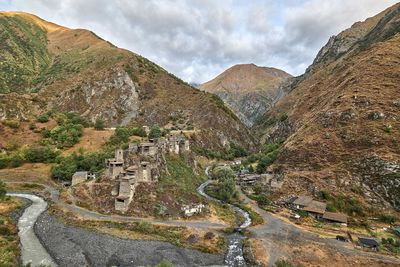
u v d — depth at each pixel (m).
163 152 129.12
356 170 109.56
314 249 73.12
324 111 148.50
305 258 69.00
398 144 110.94
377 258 69.38
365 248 74.38
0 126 161.00
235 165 178.12
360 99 137.50
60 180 121.88
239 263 66.06
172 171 120.44
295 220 94.19
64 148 149.75
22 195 106.31
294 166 128.00
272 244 75.56
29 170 129.00
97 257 63.69
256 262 66.12
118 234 75.31
